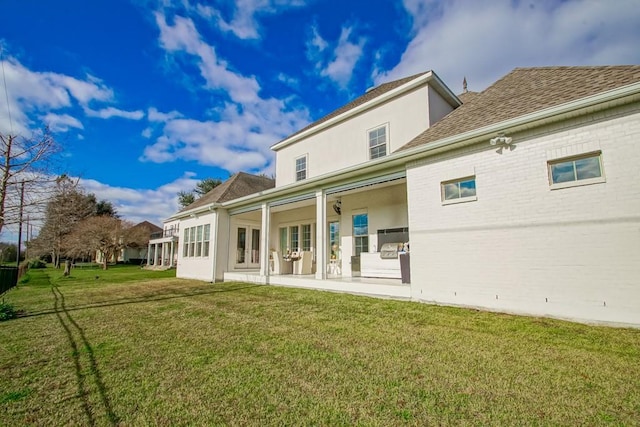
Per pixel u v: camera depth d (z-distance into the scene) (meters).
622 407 2.55
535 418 2.43
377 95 11.30
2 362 3.87
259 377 3.29
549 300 5.25
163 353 4.11
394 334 4.71
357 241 11.05
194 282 13.61
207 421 2.49
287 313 6.39
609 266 4.74
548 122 5.45
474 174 6.36
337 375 3.29
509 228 5.79
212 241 14.19
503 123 5.76
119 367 3.65
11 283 12.30
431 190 7.03
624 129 4.77
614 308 4.65
